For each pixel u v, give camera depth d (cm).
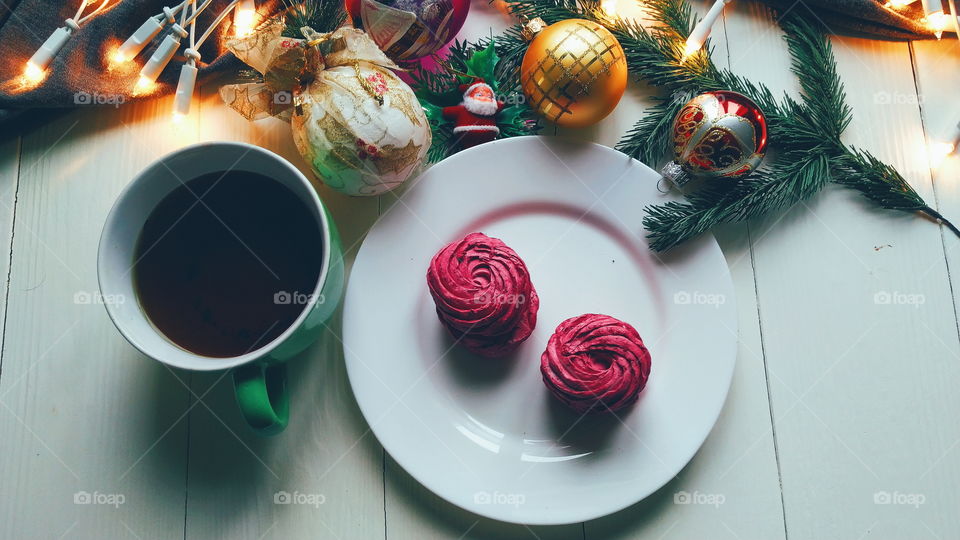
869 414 60
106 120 61
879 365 60
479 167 59
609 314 59
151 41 61
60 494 59
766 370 60
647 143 59
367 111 54
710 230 60
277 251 55
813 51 61
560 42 55
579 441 58
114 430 59
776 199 60
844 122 61
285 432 59
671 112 59
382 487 59
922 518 59
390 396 57
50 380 59
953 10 60
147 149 61
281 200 55
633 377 55
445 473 57
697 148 56
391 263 58
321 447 59
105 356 60
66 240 60
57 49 56
